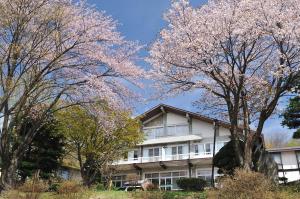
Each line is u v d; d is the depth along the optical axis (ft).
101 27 63.36
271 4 55.26
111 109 66.44
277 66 57.26
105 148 84.38
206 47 56.03
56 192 49.42
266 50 61.52
